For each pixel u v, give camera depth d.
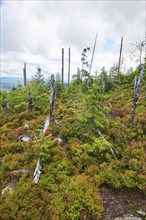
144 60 26.02
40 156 9.55
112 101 21.73
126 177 8.16
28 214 6.71
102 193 7.81
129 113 15.50
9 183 8.66
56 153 10.40
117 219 6.58
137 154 9.84
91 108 11.34
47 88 27.45
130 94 22.72
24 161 10.04
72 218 6.48
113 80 31.48
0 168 9.76
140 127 12.47
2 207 6.97
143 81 24.75
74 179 8.26
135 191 7.93
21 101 22.97
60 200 7.18
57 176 8.57
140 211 6.93
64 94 26.38
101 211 6.80
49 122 14.78
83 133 11.92
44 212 6.91
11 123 16.72
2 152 11.22
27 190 7.75
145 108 16.34
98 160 9.77
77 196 7.22
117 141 11.28
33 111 18.88
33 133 13.28
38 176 8.55
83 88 28.62
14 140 12.88
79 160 9.53
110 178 8.26
